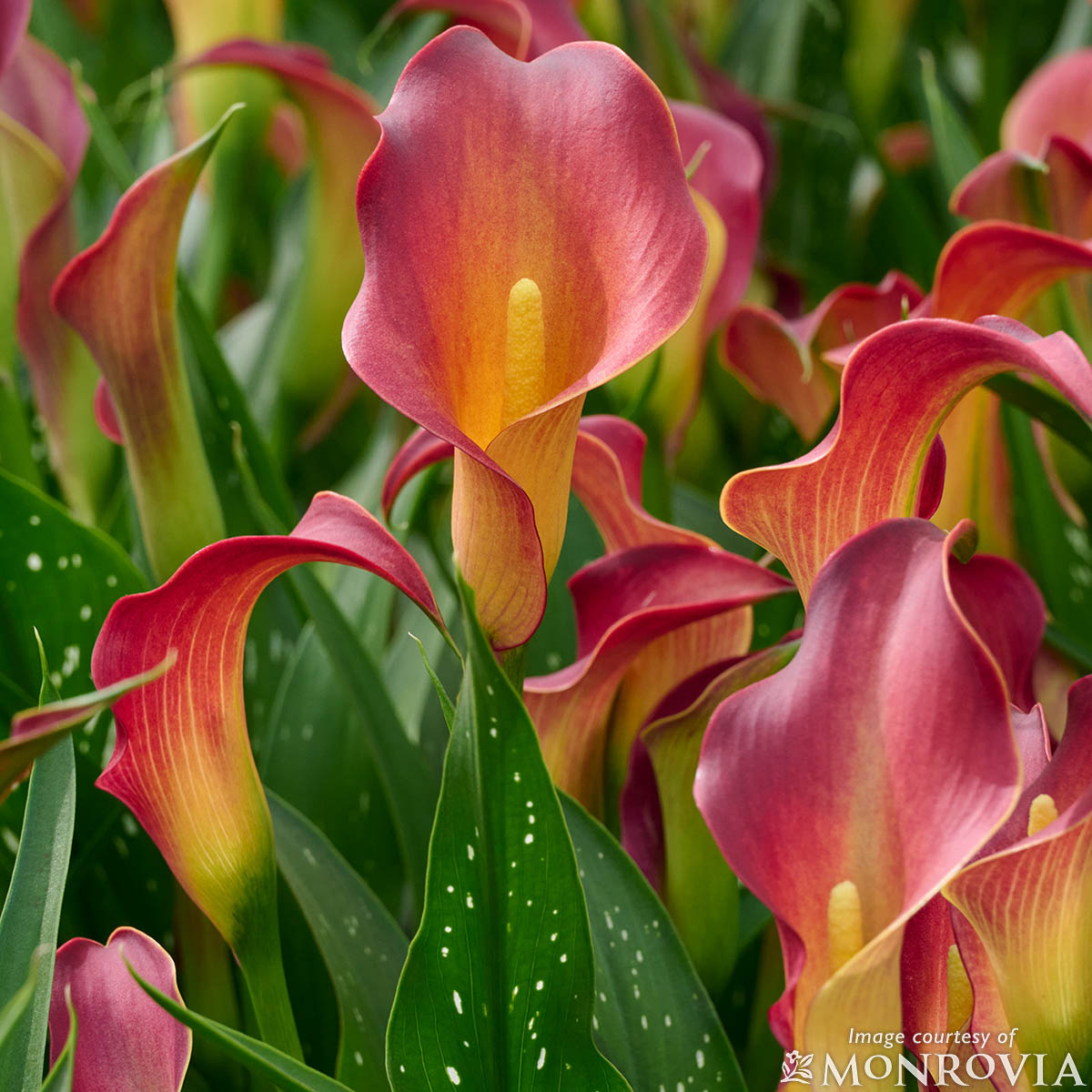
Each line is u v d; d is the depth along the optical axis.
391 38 2.45
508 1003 0.97
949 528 1.14
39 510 1.13
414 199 0.97
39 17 2.28
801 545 0.98
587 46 0.98
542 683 1.07
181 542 1.15
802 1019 0.93
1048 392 1.12
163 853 1.00
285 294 1.67
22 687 1.16
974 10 2.31
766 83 2.28
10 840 1.12
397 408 0.94
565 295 0.99
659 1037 1.03
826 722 0.92
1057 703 1.16
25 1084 0.96
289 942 1.13
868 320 1.30
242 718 1.00
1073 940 0.94
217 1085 1.11
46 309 1.27
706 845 1.07
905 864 0.92
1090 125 1.48
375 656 1.21
